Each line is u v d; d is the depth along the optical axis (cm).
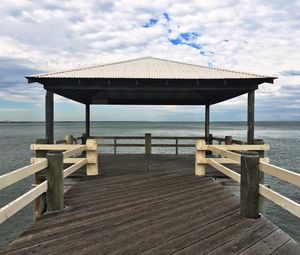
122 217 432
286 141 4716
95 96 1205
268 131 9725
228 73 845
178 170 823
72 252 321
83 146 703
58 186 465
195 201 512
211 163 689
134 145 1169
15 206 334
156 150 2920
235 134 6625
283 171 355
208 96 1165
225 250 325
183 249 327
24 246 335
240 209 437
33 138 5591
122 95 1177
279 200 362
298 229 946
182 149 3041
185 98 1256
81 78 771
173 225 399
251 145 699
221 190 588
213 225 398
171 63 1016
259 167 425
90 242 346
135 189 600
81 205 492
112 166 898
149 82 806
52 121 794
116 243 343
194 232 375
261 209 476
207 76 802
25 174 370
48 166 463
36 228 389
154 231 379
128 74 823
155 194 560
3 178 307
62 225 400
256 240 350
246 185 426
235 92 919
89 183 656
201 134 6006
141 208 475
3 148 3425
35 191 403
